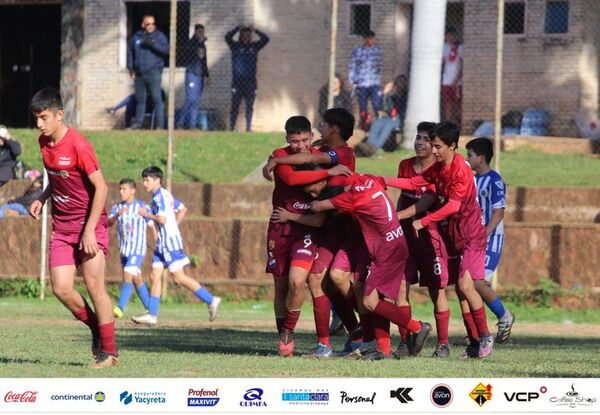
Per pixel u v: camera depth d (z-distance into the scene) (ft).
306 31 276.41
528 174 221.05
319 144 108.47
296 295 102.42
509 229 192.75
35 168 237.25
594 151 244.01
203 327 151.02
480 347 109.70
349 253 103.40
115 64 290.15
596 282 190.80
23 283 200.85
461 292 109.50
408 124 234.99
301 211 102.42
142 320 153.79
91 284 87.61
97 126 290.56
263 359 99.30
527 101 270.05
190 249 198.70
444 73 259.60
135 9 292.61
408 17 275.18
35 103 83.87
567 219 202.49
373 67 249.14
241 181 221.25
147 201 215.92
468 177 106.73
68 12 293.23
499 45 193.16
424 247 108.88
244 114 271.28
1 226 203.72
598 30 267.80
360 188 99.55
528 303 190.29
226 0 276.62
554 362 104.01
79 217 87.04
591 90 268.41
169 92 200.03
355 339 109.29
